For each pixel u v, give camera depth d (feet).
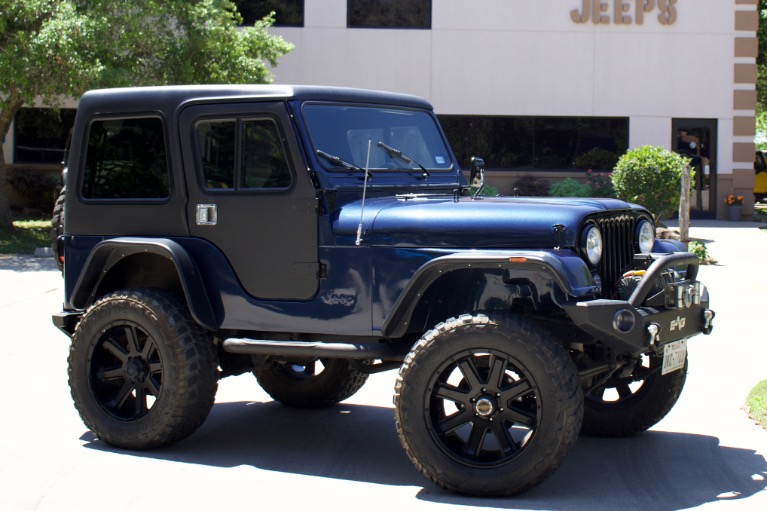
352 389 22.56
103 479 17.06
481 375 15.88
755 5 78.23
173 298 18.56
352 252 17.16
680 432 20.48
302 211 17.54
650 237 18.57
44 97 57.82
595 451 19.06
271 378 22.75
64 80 55.47
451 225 16.58
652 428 20.83
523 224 16.24
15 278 46.42
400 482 16.97
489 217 16.51
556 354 15.25
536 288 15.97
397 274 16.80
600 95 78.69
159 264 19.75
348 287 17.21
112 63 58.23
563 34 78.13
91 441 19.54
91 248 19.65
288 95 17.84
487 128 79.36
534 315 16.98
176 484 16.81
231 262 18.25
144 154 19.17
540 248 16.07
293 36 77.97
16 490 16.44
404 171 19.49
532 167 79.71
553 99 78.59
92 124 19.71
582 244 16.26
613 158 79.46
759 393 22.99
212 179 18.47
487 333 15.49
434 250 16.57
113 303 18.57
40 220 72.33
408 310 16.43
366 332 17.11
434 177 20.12
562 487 16.58
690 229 71.36
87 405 18.92
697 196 80.84
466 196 19.89
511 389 15.62
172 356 18.03
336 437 20.22
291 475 17.40
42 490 16.44
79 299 19.49
